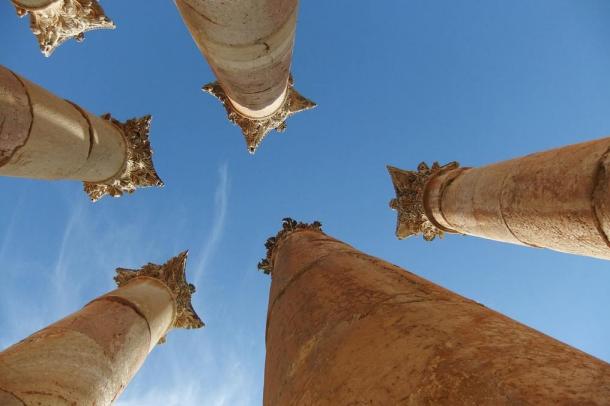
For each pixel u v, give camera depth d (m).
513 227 10.52
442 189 14.05
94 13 14.37
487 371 3.38
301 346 5.37
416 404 3.44
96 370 9.56
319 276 7.03
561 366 3.30
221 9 7.59
